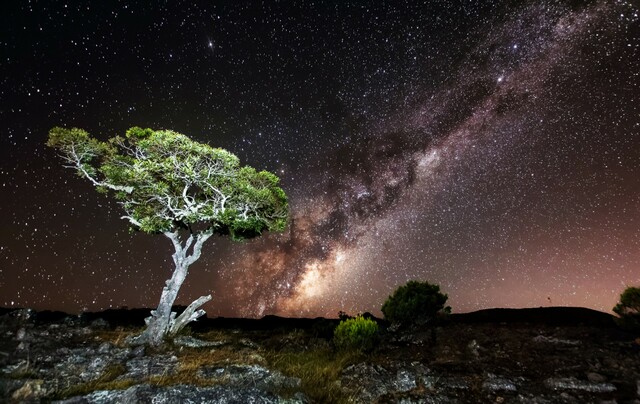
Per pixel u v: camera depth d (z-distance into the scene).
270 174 10.70
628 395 6.16
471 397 6.66
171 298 9.78
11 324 9.45
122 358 7.88
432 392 6.90
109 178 9.60
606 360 7.54
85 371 6.97
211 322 13.92
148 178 9.56
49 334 9.09
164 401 5.65
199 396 5.91
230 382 6.78
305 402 6.31
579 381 6.71
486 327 11.07
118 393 5.91
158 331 9.27
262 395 6.21
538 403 6.23
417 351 9.35
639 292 8.93
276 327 13.54
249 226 10.56
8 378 6.12
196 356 8.34
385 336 10.98
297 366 8.30
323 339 10.90
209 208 10.19
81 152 9.41
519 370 7.64
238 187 10.11
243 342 10.19
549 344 8.92
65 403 5.47
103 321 11.07
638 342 8.27
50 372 6.72
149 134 9.74
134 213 10.11
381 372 7.80
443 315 12.38
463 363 8.21
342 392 7.08
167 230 10.24
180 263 10.25
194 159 9.58
